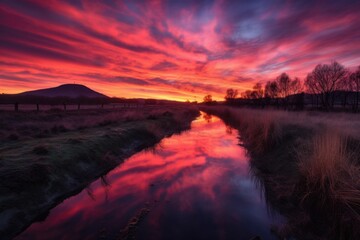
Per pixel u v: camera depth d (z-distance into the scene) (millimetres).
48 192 5395
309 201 4609
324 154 4848
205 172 7785
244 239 4051
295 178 5859
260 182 6707
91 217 4750
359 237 3262
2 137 9828
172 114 27812
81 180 6625
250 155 9945
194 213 4961
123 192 6074
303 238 3863
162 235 4125
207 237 4086
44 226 4402
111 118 18531
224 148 11703
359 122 9781
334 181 4289
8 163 5875
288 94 40938
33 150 7168
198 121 30188
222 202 5500
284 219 4621
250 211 5070
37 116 19609
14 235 4066
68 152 7488
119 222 4566
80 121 18719
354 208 3713
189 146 12297
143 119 20500
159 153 10672
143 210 5082
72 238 4031
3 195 4566
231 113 31734
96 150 8656
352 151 5574
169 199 5656
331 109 30125
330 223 3865
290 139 8750
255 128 12695
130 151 10789
